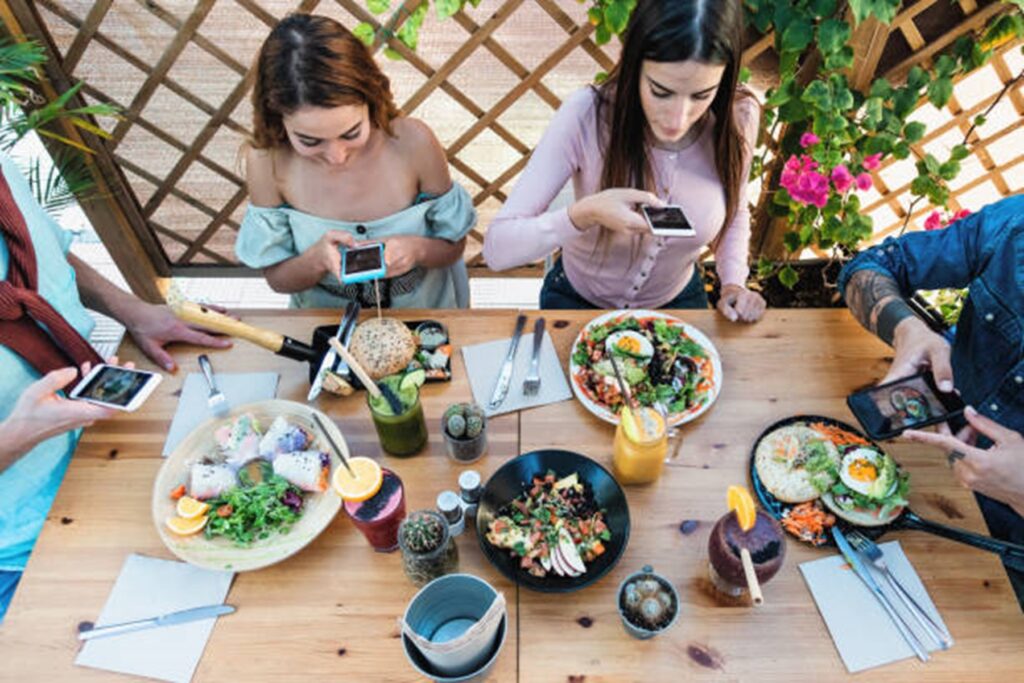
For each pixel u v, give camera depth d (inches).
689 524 44.7
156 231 108.2
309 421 49.5
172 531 43.4
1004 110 87.0
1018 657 38.8
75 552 44.1
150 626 40.6
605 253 67.9
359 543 44.4
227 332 51.0
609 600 41.4
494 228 62.6
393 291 70.4
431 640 38.3
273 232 67.2
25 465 49.4
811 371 53.6
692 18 47.3
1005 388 45.7
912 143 83.5
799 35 72.4
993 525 51.6
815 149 79.7
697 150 62.1
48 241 53.6
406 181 66.9
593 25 80.5
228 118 91.7
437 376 53.1
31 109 87.2
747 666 38.9
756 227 102.4
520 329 56.4
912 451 47.5
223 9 82.3
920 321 49.2
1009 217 48.4
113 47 84.4
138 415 51.4
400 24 79.3
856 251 90.8
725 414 51.0
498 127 94.1
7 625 40.8
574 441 49.6
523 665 39.1
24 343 47.9
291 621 40.9
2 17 78.5
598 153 62.5
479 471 47.8
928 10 75.2
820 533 43.8
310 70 50.5
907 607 40.5
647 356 52.4
